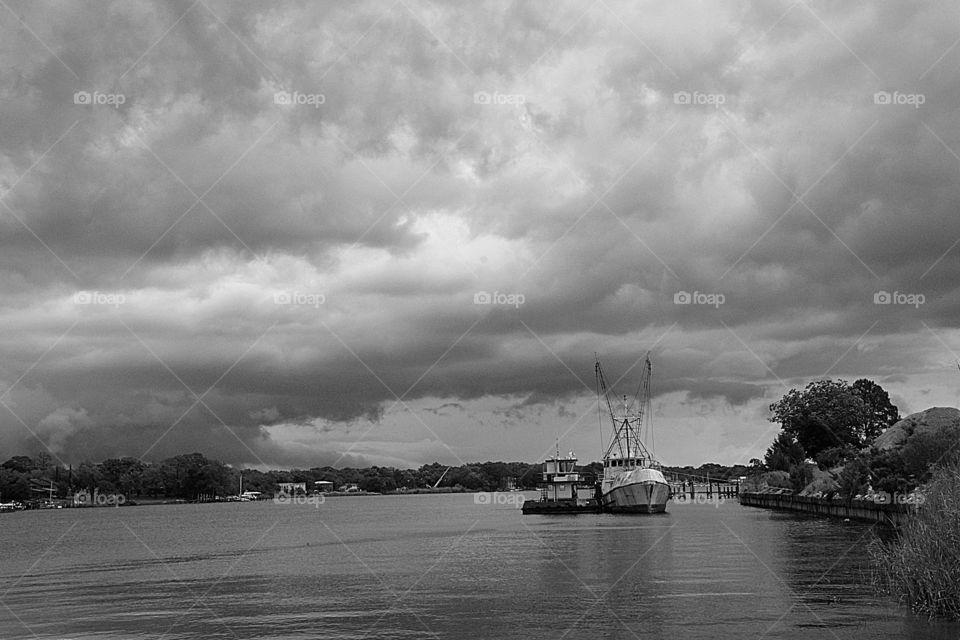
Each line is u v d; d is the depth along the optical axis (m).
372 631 50.97
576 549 101.81
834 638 43.66
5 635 52.44
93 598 69.06
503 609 57.16
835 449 193.00
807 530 114.88
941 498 49.03
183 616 57.84
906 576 49.56
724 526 134.38
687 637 46.16
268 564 97.69
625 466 196.75
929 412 142.38
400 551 111.19
